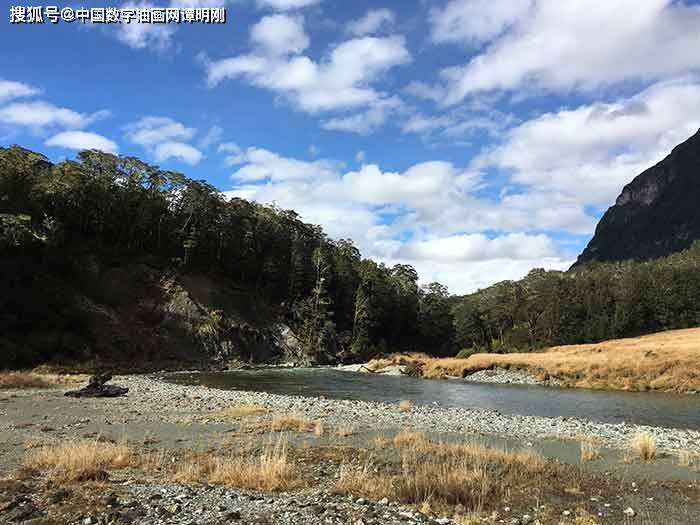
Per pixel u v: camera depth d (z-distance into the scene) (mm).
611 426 24859
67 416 23172
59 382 39938
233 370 70062
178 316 77562
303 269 105562
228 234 97875
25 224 64812
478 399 39000
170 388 39094
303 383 51094
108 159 88125
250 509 9953
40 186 74000
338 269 112938
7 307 57750
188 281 86000
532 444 19469
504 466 14758
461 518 10172
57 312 62688
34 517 8945
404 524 9570
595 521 10633
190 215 93438
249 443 17203
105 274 76250
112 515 9039
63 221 78250
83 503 9766
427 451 16500
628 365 50406
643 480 14094
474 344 126312
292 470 13203
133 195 89688
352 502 10820
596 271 129500
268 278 102500
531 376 55281
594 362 53219
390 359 73312
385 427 22406
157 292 80125
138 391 35469
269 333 89625
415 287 134875
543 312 117625
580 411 32562
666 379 45438
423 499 11562
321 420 23297
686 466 15898
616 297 114688
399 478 12953
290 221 123312
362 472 13320
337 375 63094
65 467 12625
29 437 17734
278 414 25125
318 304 101500
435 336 125438
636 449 17984
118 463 13523
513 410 32938
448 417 26484
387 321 118375
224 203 101562
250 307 92562
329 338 97938
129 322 71812
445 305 129875
